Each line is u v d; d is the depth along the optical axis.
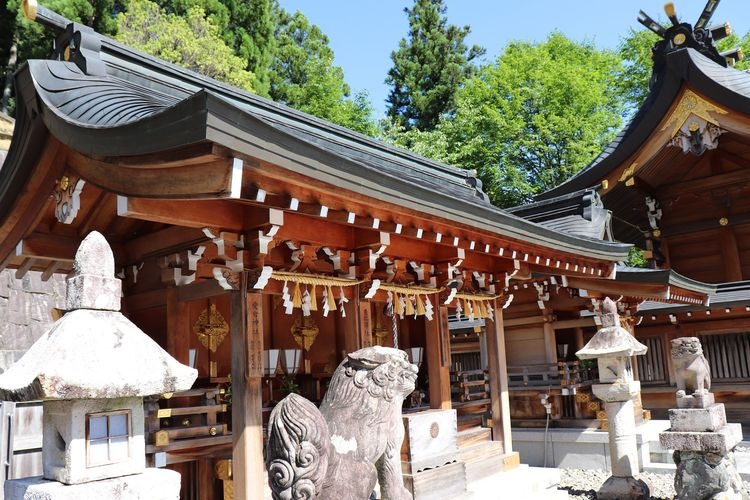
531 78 26.20
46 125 4.58
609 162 14.11
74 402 2.69
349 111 30.47
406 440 6.30
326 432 3.86
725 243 14.67
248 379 4.95
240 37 26.58
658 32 14.45
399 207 5.20
